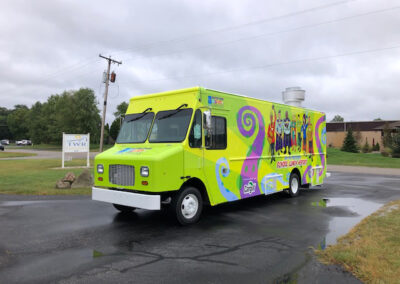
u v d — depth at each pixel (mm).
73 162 25672
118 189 7023
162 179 6324
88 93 69938
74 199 9922
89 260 4785
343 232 6348
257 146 8930
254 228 6711
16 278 4125
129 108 8312
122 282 4016
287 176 10344
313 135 11969
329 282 3992
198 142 7086
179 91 7402
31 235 6090
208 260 4801
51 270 4395
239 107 8336
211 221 7352
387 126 46188
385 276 4047
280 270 4402
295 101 14750
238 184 8195
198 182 7328
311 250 5238
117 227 6719
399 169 23328
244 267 4520
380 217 7305
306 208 8938
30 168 20344
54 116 77375
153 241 5762
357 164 27953
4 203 9242
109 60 31062
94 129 71312
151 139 7449
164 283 3994
